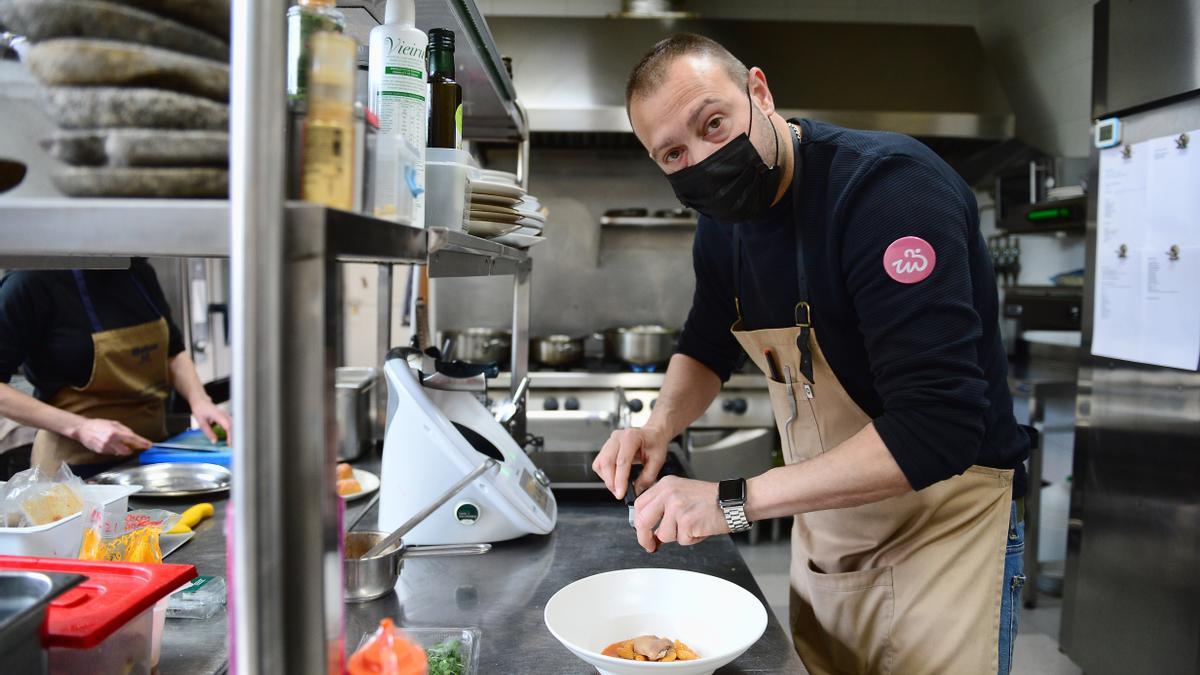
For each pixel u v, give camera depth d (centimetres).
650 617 107
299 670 54
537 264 421
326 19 69
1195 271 207
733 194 117
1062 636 263
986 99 372
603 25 381
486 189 123
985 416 130
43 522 103
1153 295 222
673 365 168
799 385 140
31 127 54
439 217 103
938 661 131
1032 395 307
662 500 111
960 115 366
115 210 53
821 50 382
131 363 230
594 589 107
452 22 128
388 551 115
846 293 122
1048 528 313
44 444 207
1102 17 240
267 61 50
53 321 218
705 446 349
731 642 101
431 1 116
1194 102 207
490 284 418
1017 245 387
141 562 91
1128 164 231
